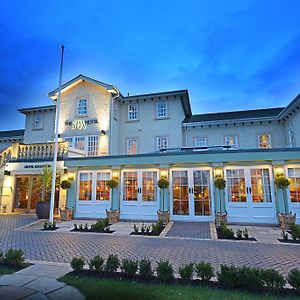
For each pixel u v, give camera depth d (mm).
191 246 7973
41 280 4746
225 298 3896
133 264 4980
